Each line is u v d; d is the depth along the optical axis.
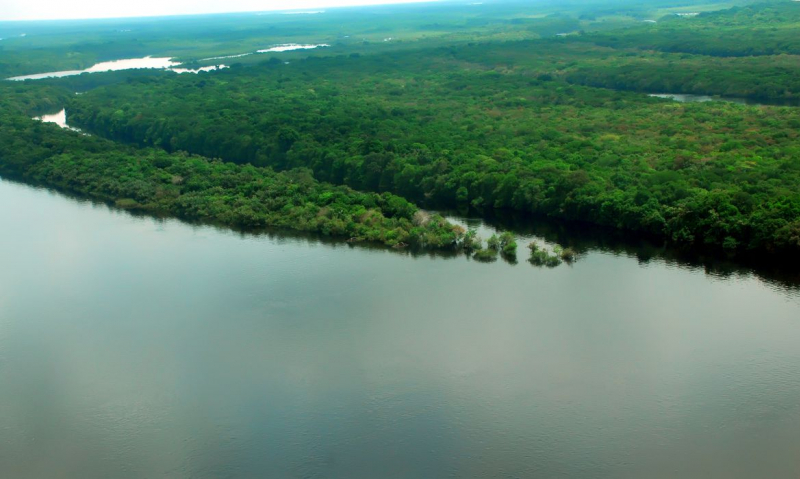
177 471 94.69
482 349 118.31
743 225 149.75
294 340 123.12
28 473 95.38
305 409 105.38
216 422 103.62
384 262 154.25
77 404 108.56
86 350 122.38
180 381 113.00
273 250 162.75
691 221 157.12
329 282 145.00
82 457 97.88
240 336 125.06
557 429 99.31
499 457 94.81
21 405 108.81
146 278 149.25
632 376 109.81
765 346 116.19
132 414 105.94
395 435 99.56
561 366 112.94
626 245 160.00
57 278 150.25
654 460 93.12
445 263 153.12
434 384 109.69
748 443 95.44
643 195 166.38
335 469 94.06
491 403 104.88
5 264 158.38
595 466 92.56
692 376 109.25
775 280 139.62
